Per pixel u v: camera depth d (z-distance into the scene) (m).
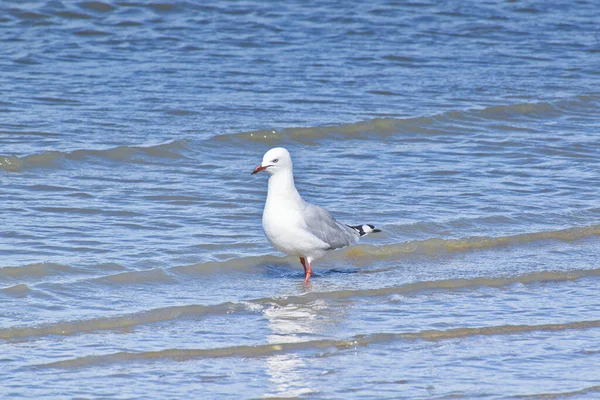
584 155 21.11
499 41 33.12
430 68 29.39
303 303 13.17
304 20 33.88
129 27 32.00
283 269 14.66
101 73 26.86
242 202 17.58
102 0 33.69
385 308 13.05
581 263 14.93
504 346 11.85
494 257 15.20
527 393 10.55
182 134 21.69
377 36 32.59
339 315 12.75
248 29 32.47
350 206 17.28
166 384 10.63
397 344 11.88
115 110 23.42
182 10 33.94
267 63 28.81
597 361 11.45
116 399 10.23
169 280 13.85
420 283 13.95
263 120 23.14
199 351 11.47
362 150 21.41
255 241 15.59
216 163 20.16
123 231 15.75
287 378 10.85
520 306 13.19
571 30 34.97
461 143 22.08
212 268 14.38
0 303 12.62
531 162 20.48
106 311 12.54
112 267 14.11
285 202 13.74
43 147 20.22
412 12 35.69
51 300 12.83
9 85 25.14
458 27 34.41
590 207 17.56
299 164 20.06
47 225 15.84
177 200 17.52
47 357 11.16
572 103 25.97
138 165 19.72
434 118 23.88
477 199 17.88
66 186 18.02
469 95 26.38
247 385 10.66
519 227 16.53
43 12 32.50
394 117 23.56
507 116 24.64
